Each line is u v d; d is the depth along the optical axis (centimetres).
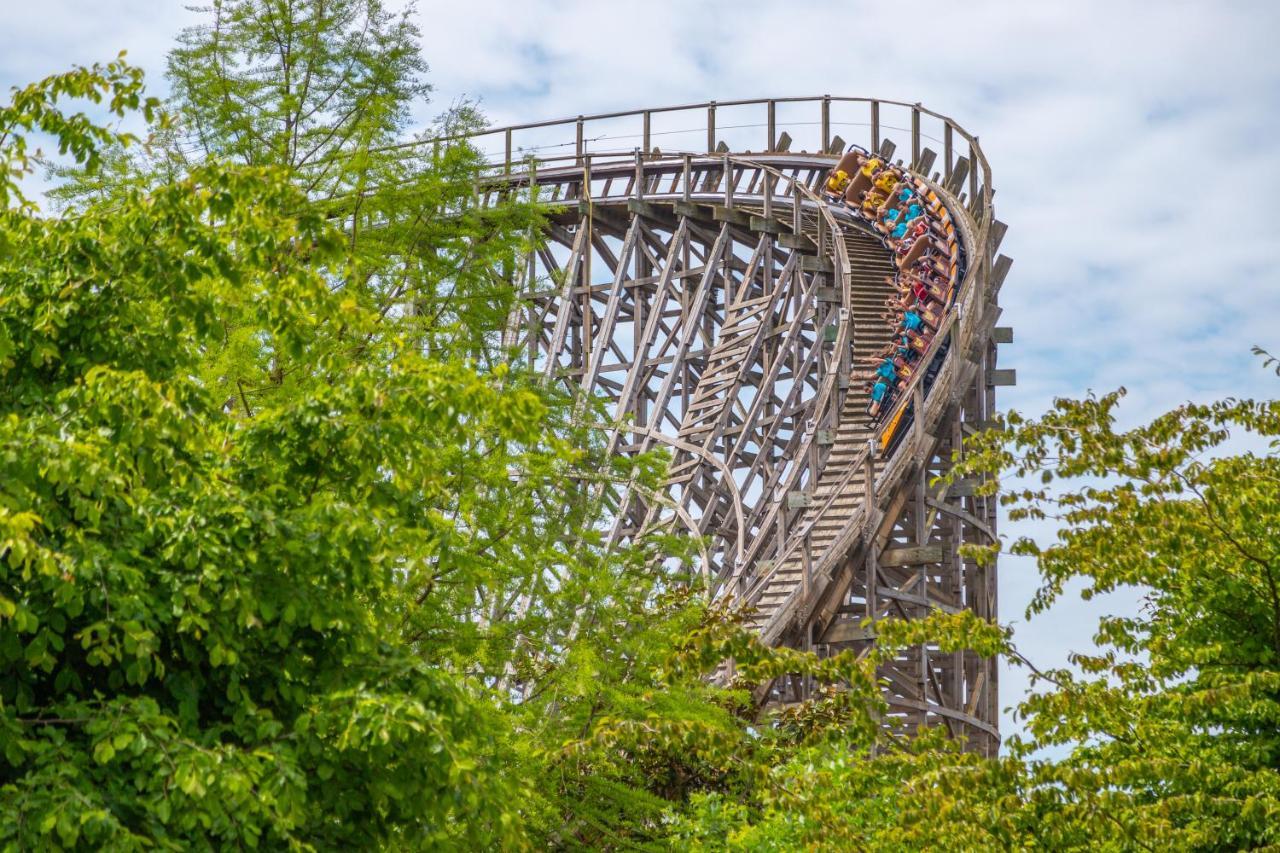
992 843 1611
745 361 7056
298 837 1528
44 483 1423
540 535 2611
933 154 8406
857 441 6372
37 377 1595
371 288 2753
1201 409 1845
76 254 1590
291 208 1661
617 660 2720
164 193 1614
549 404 2678
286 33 2917
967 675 5772
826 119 8700
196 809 1373
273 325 1691
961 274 6881
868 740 1733
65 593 1362
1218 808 1680
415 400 1612
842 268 7100
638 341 7538
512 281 2977
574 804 2647
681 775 3225
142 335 1622
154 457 1486
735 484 6316
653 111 8562
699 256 7975
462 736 1600
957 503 5866
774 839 2433
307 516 1533
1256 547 1862
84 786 1351
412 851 1655
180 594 1443
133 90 1620
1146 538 1761
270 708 1572
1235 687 1711
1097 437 1798
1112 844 1717
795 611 5069
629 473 2795
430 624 2373
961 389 5766
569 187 8238
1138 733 1780
